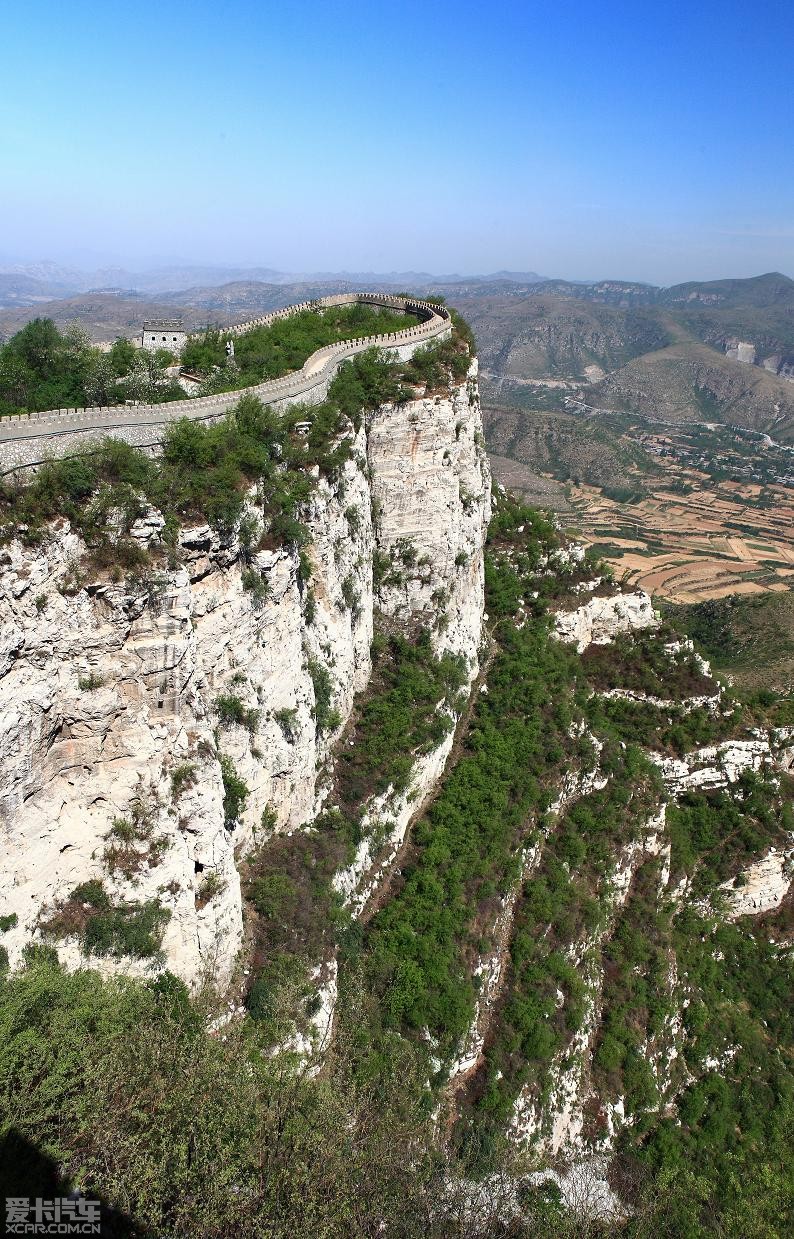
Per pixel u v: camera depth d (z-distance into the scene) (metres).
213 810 32.50
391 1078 38.22
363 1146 32.12
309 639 44.62
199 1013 30.72
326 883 41.31
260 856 40.12
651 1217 43.03
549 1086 45.97
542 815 56.78
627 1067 50.62
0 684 25.55
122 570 28.59
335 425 48.50
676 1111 51.81
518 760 58.84
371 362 56.38
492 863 51.06
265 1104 28.94
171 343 64.81
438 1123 41.00
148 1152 24.05
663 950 57.19
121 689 29.25
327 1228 25.44
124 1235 22.61
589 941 53.81
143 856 30.00
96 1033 25.78
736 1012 58.88
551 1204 40.78
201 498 33.03
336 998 39.97
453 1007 42.91
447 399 58.88
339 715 48.47
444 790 55.38
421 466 57.88
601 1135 47.91
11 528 26.39
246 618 36.34
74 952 28.36
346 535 49.53
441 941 45.41
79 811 29.17
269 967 35.62
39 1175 22.47
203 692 34.12
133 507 29.36
